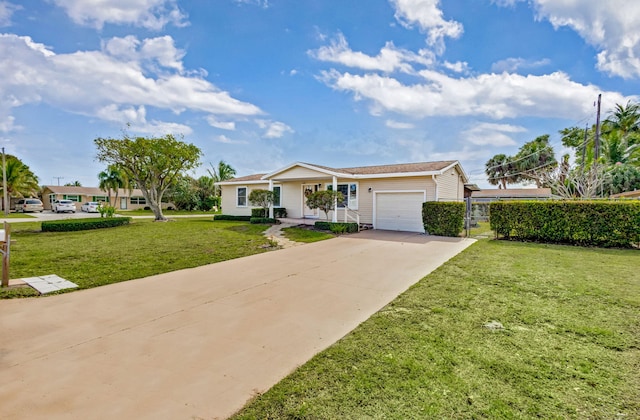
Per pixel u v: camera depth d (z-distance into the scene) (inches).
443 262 316.8
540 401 99.7
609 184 1013.2
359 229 607.5
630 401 99.2
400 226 605.6
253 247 416.2
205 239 480.7
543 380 111.0
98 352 141.6
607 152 1112.8
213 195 1728.6
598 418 91.9
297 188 780.0
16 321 178.4
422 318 170.7
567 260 315.9
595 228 416.5
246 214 887.7
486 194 1236.5
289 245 434.9
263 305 202.2
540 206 454.6
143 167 791.7
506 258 328.2
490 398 101.3
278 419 94.5
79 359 135.5
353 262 325.7
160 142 766.5
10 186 1438.2
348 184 677.3
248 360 132.3
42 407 102.6
